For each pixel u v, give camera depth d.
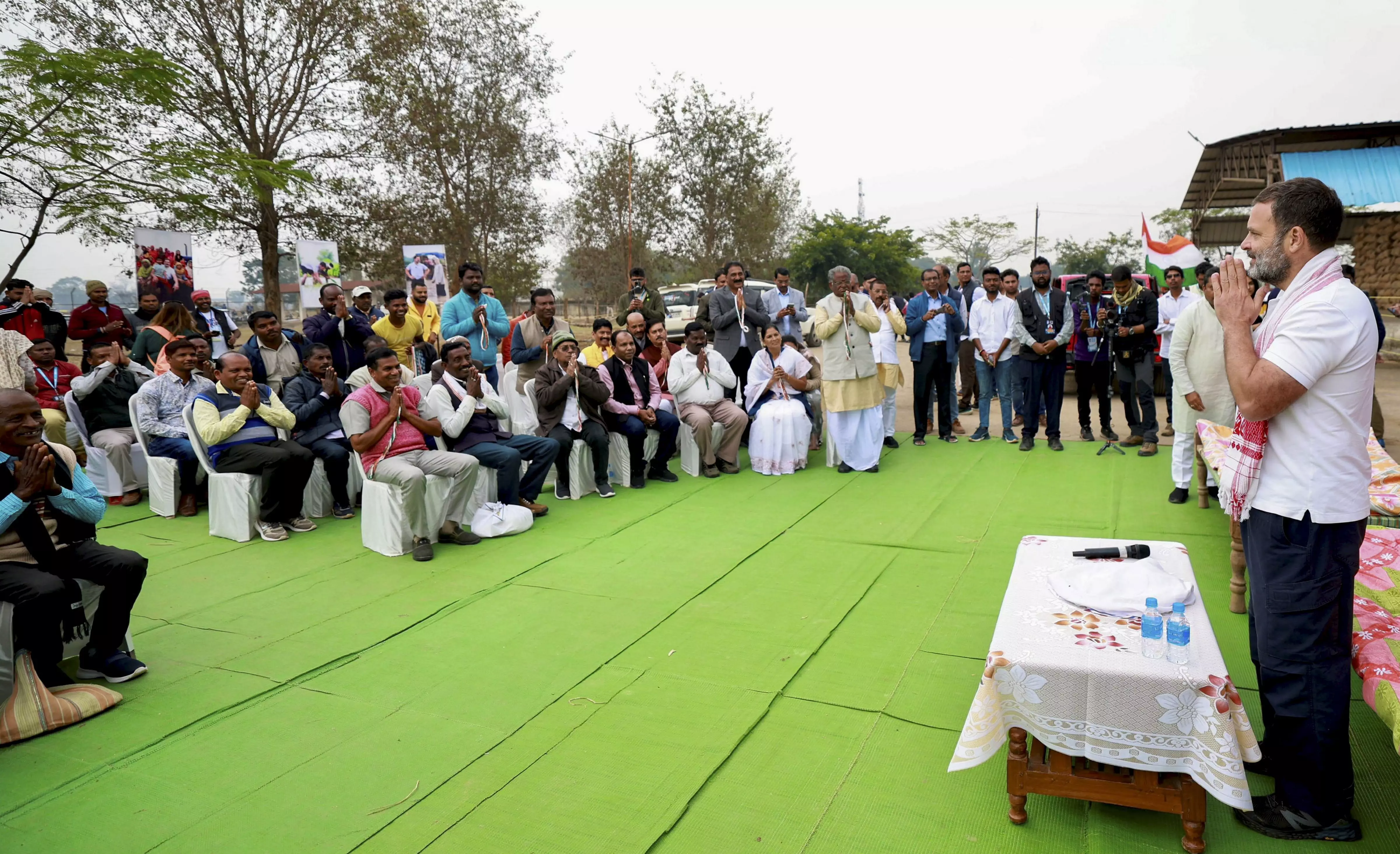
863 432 7.36
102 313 8.14
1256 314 2.35
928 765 2.86
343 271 18.22
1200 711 2.26
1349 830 2.37
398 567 5.11
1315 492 2.27
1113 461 7.28
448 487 5.54
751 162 26.36
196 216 11.16
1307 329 2.21
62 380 7.20
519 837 2.56
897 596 4.44
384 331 7.31
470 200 20.08
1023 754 2.49
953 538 5.38
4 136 9.18
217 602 4.57
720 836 2.54
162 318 7.41
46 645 3.34
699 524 5.93
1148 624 2.43
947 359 8.34
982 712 2.46
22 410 3.30
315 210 16.72
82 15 14.00
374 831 2.61
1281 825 2.41
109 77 9.43
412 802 2.75
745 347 8.25
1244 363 2.30
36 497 3.34
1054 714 2.41
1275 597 2.36
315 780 2.90
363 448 5.36
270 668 3.77
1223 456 4.54
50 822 2.69
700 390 7.42
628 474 7.07
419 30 16.70
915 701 3.30
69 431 6.26
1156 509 5.78
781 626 4.10
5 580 3.22
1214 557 4.78
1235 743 2.23
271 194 14.08
